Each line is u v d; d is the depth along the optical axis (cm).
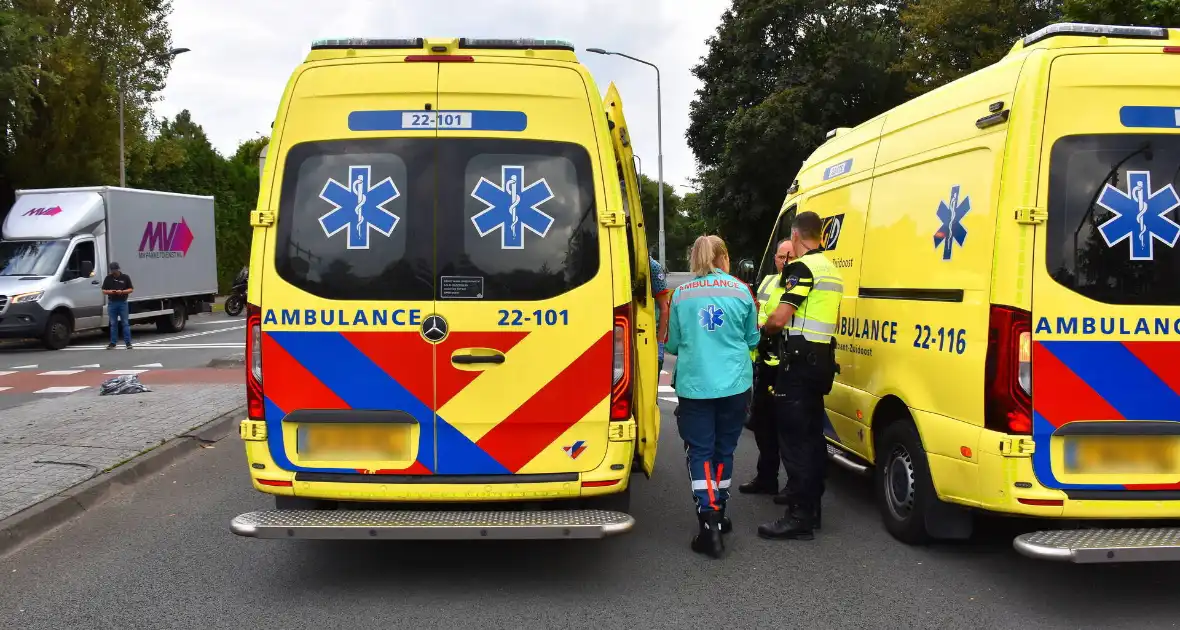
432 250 408
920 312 459
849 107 2745
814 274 499
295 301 408
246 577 451
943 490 435
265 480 411
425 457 411
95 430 777
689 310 482
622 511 441
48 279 1712
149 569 462
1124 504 386
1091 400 388
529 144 413
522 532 386
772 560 477
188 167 3847
